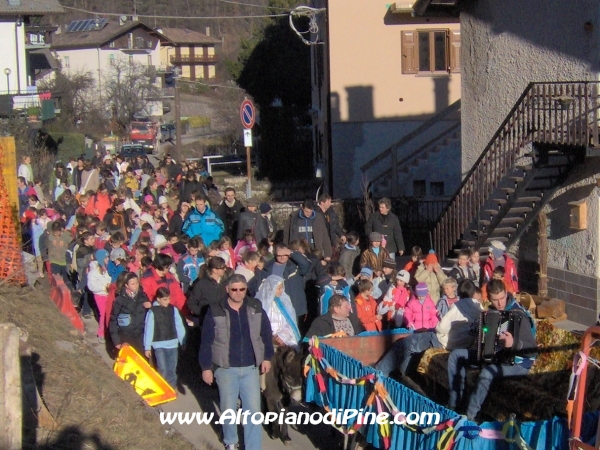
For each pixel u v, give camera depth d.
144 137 53.06
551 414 6.95
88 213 17.22
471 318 8.43
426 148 23.34
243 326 7.85
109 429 7.02
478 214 14.34
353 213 20.34
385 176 23.75
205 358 7.84
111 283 11.28
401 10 24.48
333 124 25.44
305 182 37.66
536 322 8.43
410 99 25.38
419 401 6.87
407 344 8.75
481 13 15.98
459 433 6.30
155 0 89.56
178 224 15.25
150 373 9.40
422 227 20.48
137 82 57.97
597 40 12.55
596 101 12.54
